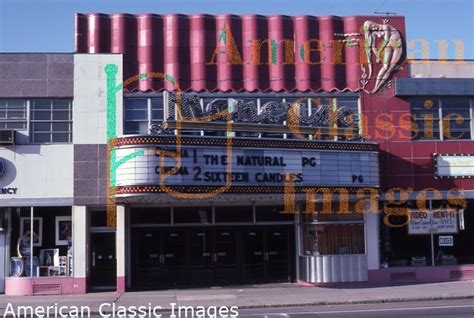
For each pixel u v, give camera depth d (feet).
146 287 79.92
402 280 81.51
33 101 77.00
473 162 84.43
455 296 66.54
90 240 78.48
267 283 82.64
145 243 81.15
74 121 76.74
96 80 77.82
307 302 63.31
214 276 81.92
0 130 75.10
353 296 67.62
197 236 82.28
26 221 76.43
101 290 77.77
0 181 75.20
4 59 76.79
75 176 76.02
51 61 77.46
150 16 84.79
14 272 75.46
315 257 80.23
